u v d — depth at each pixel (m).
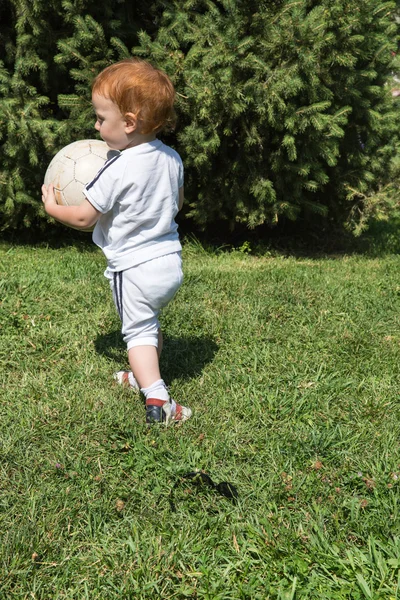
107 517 2.49
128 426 3.05
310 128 5.98
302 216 7.30
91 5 5.98
